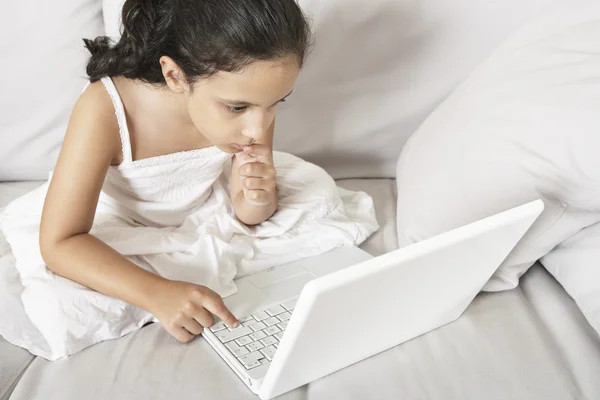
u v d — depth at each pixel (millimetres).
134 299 919
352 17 1296
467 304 967
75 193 970
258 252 1096
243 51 845
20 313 937
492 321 962
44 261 973
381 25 1305
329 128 1373
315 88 1342
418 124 1369
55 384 829
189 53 885
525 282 1060
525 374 864
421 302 862
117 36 1282
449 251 799
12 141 1329
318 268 1082
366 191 1357
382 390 833
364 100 1356
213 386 829
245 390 828
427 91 1344
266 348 882
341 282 705
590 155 963
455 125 1151
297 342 743
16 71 1293
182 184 1128
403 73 1339
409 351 907
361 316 792
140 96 1012
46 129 1329
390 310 827
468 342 922
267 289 1019
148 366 859
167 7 927
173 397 807
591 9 1111
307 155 1395
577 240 1008
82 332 896
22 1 1273
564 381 853
